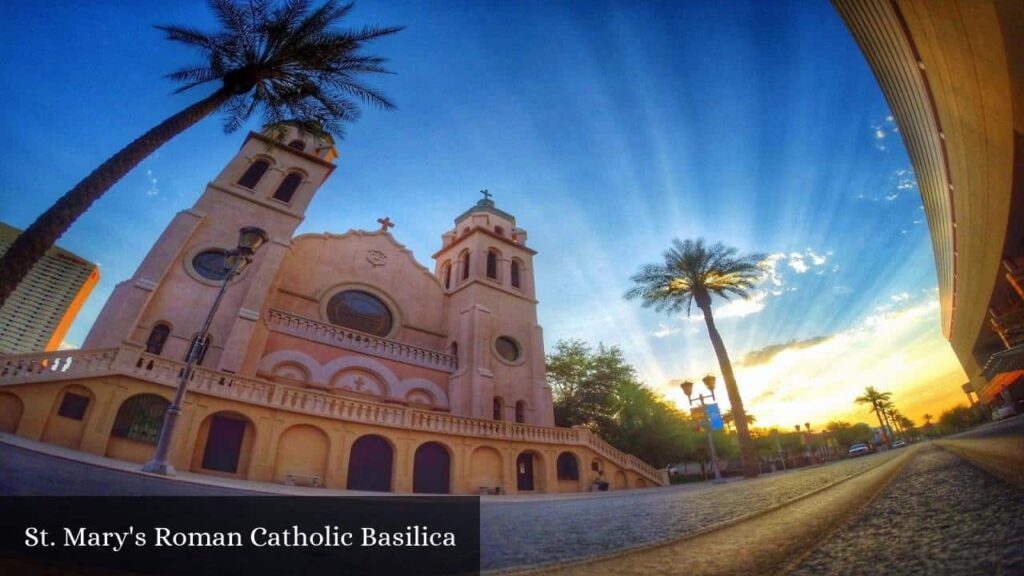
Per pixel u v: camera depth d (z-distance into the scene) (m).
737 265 27.59
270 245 25.44
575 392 41.53
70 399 14.57
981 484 2.20
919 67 14.24
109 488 5.28
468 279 35.97
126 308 20.14
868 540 1.39
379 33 15.65
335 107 16.67
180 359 20.78
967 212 21.73
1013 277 24.75
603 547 2.03
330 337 26.39
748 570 1.22
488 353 31.89
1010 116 13.32
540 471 25.59
